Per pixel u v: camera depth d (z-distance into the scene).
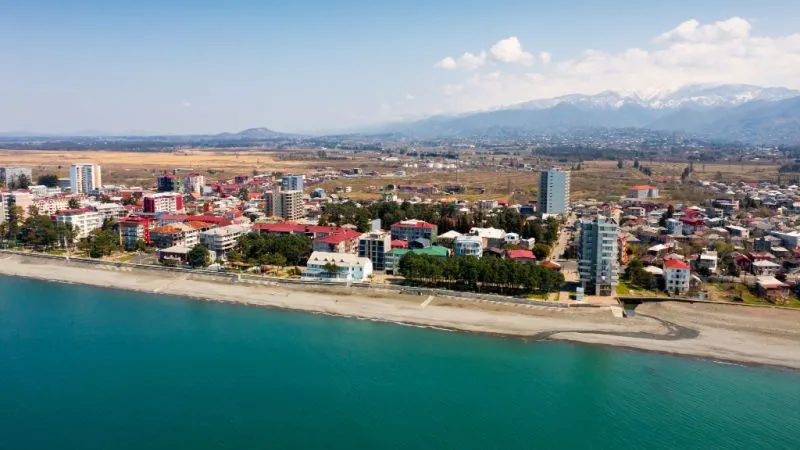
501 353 191.12
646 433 146.38
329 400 160.50
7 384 169.00
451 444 140.88
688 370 179.88
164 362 183.50
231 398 161.25
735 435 145.38
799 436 145.38
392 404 158.75
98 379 172.00
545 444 141.12
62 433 144.12
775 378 175.00
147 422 149.25
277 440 141.75
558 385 169.62
